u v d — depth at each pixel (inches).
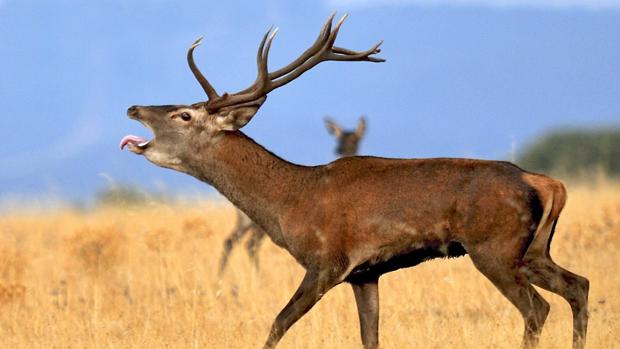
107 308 940.6
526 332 732.0
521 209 733.3
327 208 763.4
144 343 798.5
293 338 812.6
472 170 746.8
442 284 944.9
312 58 819.4
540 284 750.5
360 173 766.5
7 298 926.4
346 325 843.4
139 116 816.9
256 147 800.3
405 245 753.0
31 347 817.5
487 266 737.0
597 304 880.3
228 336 813.9
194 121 807.1
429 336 777.6
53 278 1059.9
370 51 832.3
